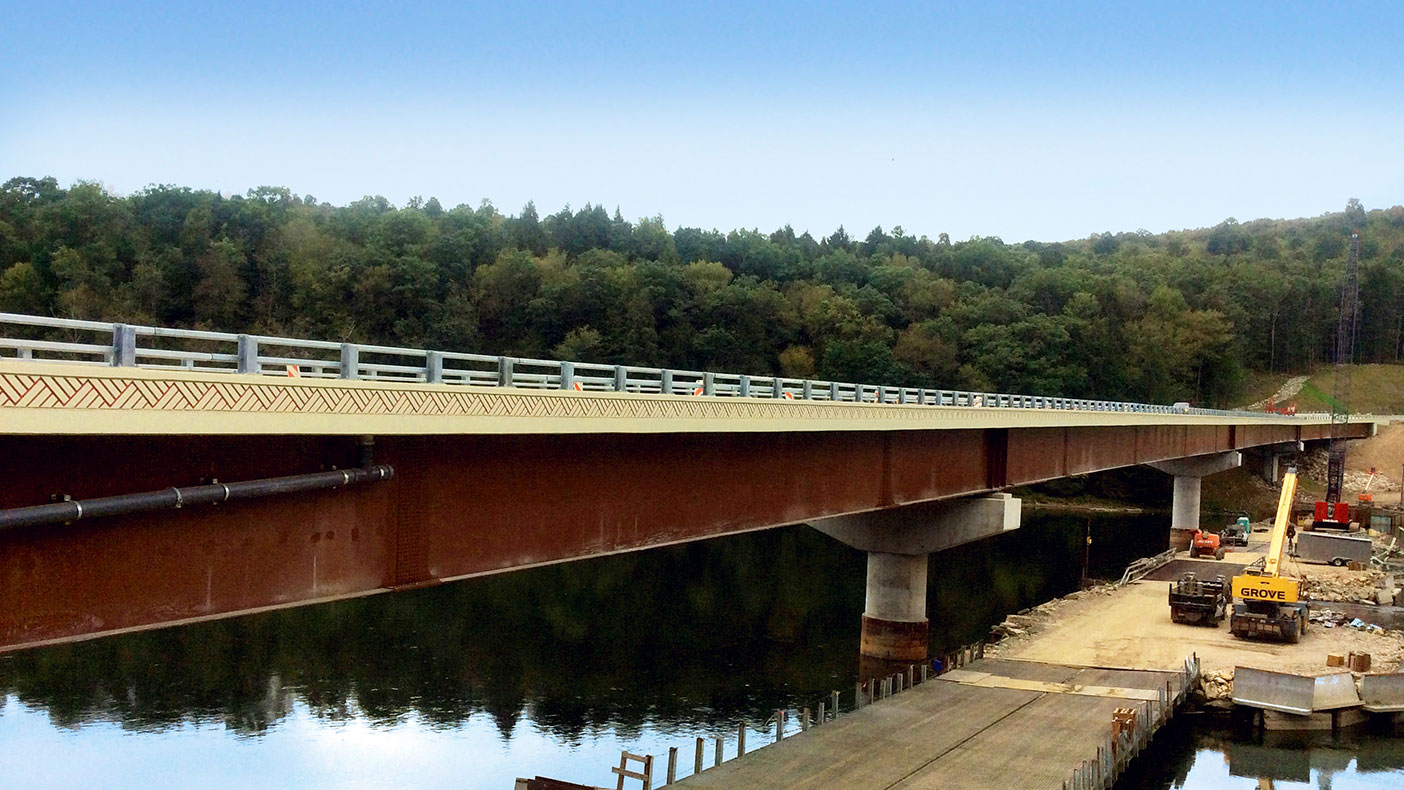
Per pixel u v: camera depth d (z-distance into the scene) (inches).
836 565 3489.2
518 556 981.2
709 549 3789.4
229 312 5142.7
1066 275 6929.1
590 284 5575.8
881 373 5536.4
